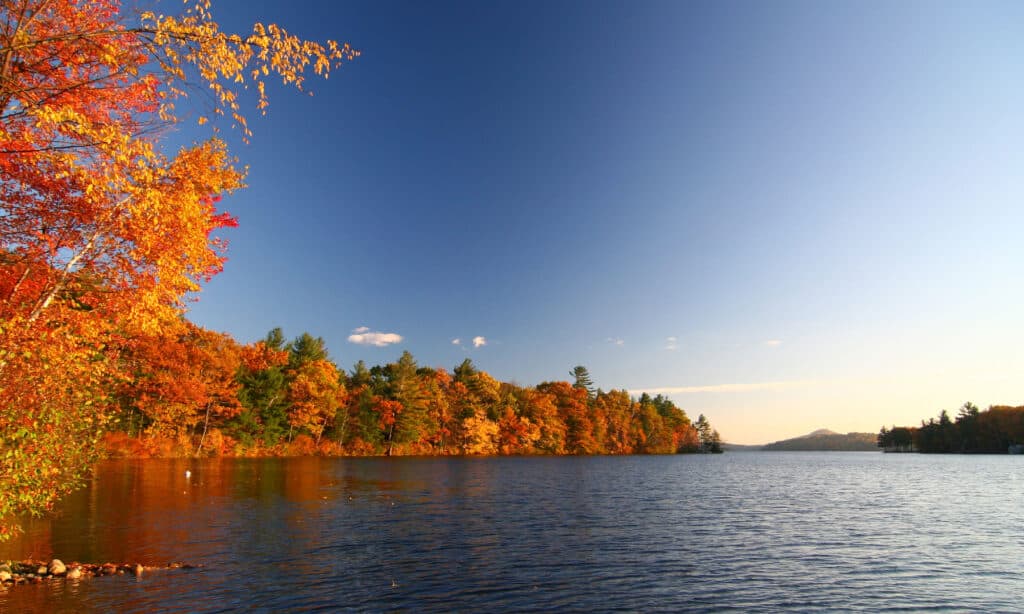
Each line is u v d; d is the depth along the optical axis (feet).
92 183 33.53
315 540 68.03
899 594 51.39
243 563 55.52
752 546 71.67
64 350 41.06
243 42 30.71
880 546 73.26
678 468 280.51
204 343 199.21
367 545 66.23
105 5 33.42
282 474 161.68
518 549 66.74
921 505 121.39
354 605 44.32
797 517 99.55
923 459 462.19
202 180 43.86
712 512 104.73
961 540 78.43
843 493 148.87
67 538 64.39
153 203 37.24
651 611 45.34
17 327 37.65
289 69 32.48
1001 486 175.63
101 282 43.29
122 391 169.48
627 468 266.16
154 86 34.99
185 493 107.86
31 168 35.83
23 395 38.63
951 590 52.95
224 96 31.63
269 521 79.87
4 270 40.37
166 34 29.27
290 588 47.98
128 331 51.21
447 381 395.55
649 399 556.92
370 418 317.22
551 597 48.32
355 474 173.47
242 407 233.35
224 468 174.29
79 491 105.40
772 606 47.34
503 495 126.93
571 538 74.49
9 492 40.60
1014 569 61.31
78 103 33.60
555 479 180.04
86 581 47.24
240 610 41.96
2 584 45.39
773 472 258.16
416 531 76.54
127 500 95.61
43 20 30.78
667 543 72.38
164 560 55.72
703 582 54.03
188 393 188.14
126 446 184.85
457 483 155.02
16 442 38.93
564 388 460.55
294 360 296.71
